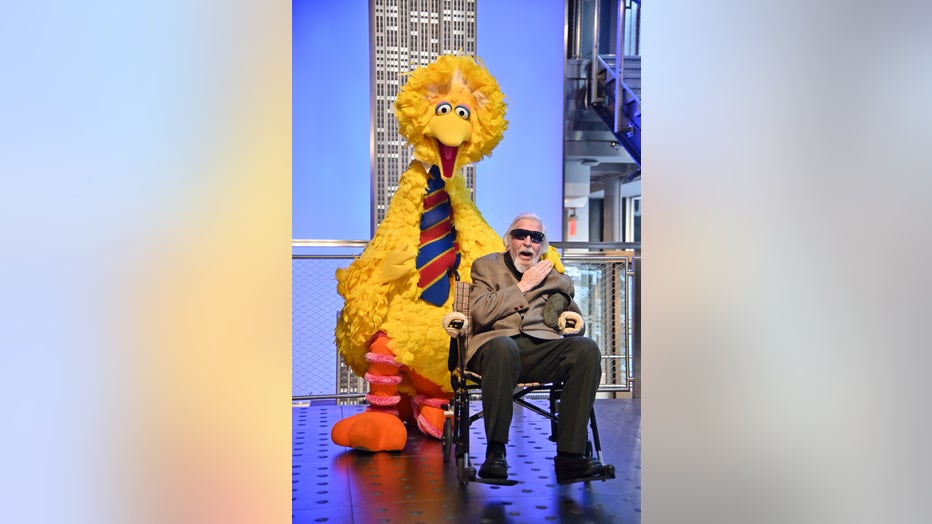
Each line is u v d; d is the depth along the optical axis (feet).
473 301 10.69
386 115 40.75
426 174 13.12
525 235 10.88
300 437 13.34
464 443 10.20
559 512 8.95
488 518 8.72
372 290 12.32
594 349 9.65
